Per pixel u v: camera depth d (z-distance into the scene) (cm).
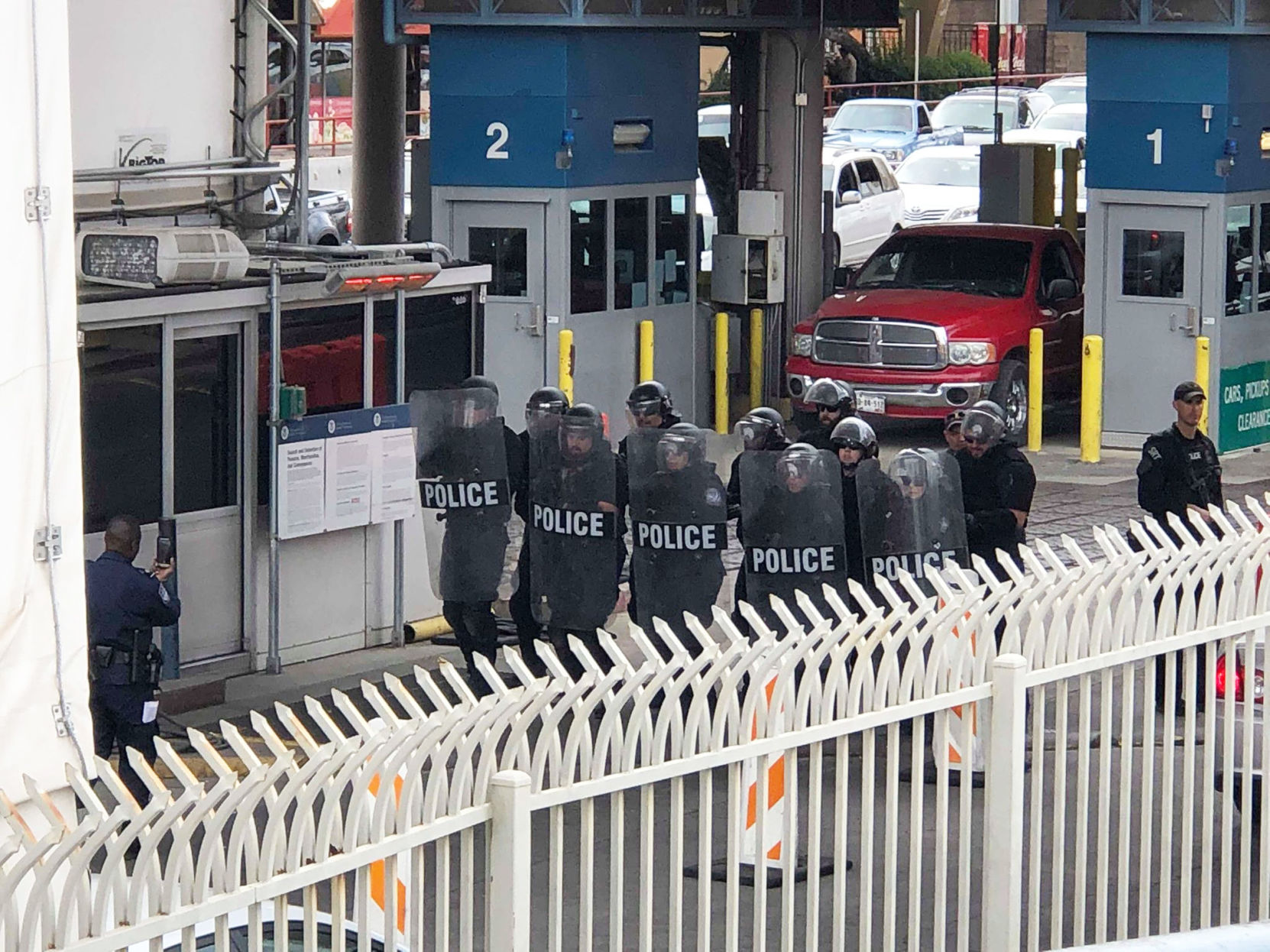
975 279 4691
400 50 4750
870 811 1332
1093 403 4291
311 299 2741
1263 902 1596
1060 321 4672
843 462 2419
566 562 2503
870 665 1322
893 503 2297
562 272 4156
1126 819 1484
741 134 4731
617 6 4119
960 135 9219
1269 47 4266
